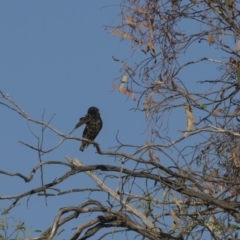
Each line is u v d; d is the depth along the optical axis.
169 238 13.20
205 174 13.14
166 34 13.20
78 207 13.16
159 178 13.11
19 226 12.52
